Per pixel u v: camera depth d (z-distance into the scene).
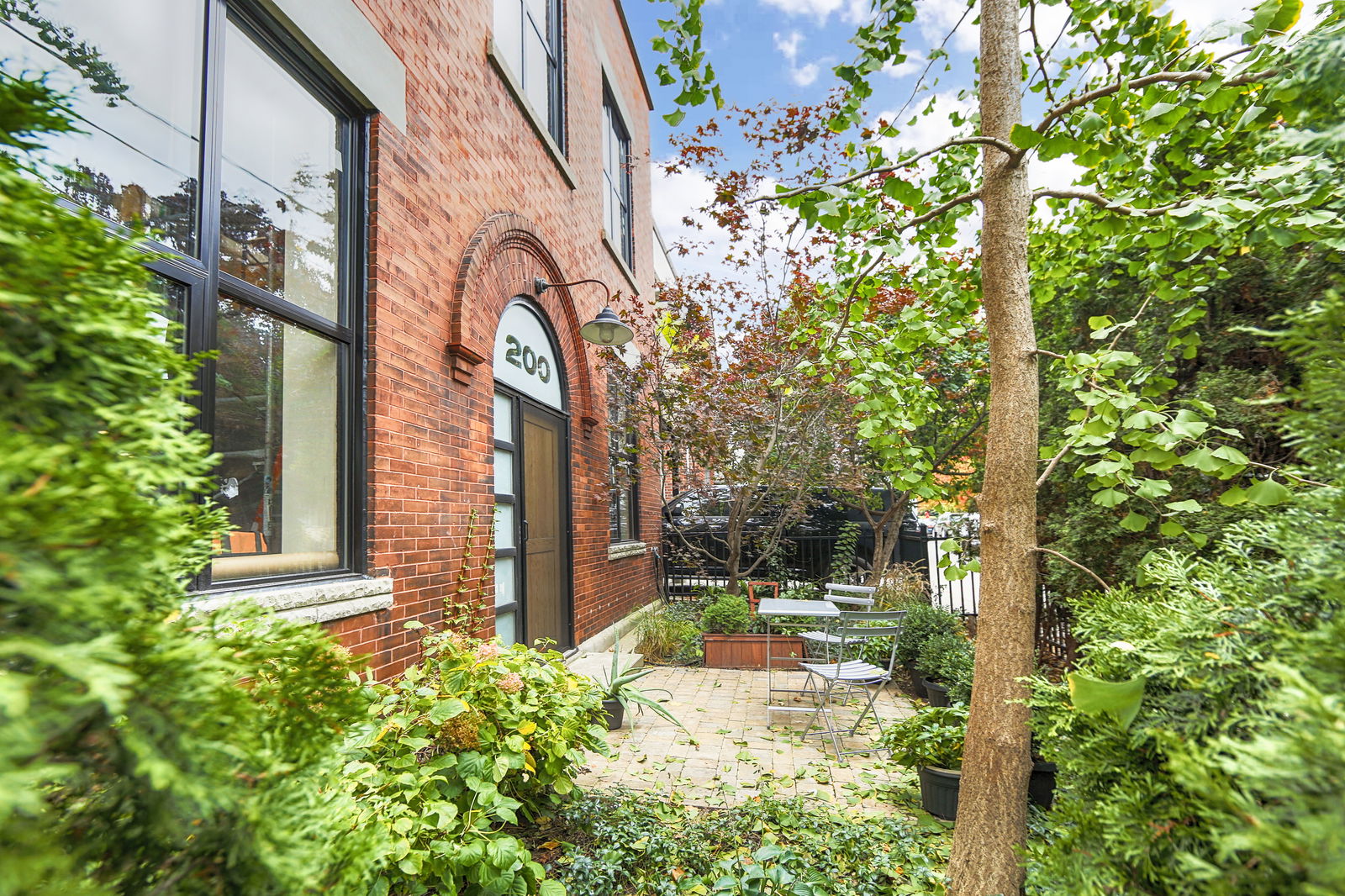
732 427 8.35
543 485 6.54
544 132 6.40
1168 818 1.11
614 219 10.39
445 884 2.30
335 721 0.88
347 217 3.73
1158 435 2.00
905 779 4.00
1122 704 1.20
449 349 4.56
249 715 0.73
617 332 6.31
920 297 3.70
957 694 5.10
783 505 9.69
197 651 0.69
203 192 2.80
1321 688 0.82
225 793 0.71
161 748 0.67
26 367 0.66
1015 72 2.54
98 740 0.69
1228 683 1.16
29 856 0.57
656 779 4.10
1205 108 2.09
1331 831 0.62
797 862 2.86
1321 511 1.09
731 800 3.76
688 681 6.77
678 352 8.45
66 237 0.72
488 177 5.29
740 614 7.73
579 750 3.41
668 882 2.79
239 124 3.08
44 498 0.57
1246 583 1.26
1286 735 0.79
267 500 3.11
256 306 3.08
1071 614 4.46
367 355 3.70
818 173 4.28
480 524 4.88
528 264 6.11
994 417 2.46
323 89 3.57
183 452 0.82
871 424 3.08
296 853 0.78
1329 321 0.90
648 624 8.56
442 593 4.32
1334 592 0.92
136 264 0.79
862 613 4.96
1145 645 1.33
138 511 0.66
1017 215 2.48
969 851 2.28
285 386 3.25
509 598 5.68
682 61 2.55
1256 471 3.31
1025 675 2.30
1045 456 2.75
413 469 4.03
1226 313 3.64
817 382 7.29
